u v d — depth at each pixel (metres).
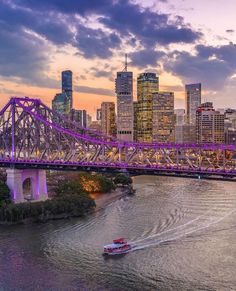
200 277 120.75
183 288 114.38
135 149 172.62
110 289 113.94
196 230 163.50
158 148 167.00
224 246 145.00
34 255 138.50
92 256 137.25
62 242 151.38
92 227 169.88
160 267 127.81
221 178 147.25
